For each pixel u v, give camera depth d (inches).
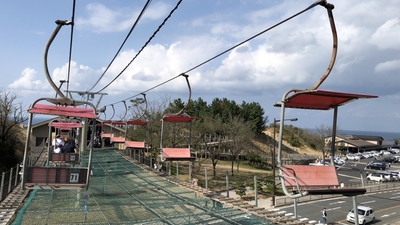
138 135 1409.9
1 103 1347.2
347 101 221.0
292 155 2321.6
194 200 405.7
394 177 1711.4
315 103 228.8
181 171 1544.0
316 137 2696.9
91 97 859.4
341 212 1051.9
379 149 4114.2
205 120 1755.7
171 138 1363.2
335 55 182.1
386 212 1087.6
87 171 287.0
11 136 1392.7
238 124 1777.8
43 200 393.7
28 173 273.9
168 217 339.3
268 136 2650.1
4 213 328.2
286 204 1114.7
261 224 316.2
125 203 396.5
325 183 219.8
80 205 382.9
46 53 239.8
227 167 1841.8
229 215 343.0
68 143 494.3
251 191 1274.6
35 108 262.5
